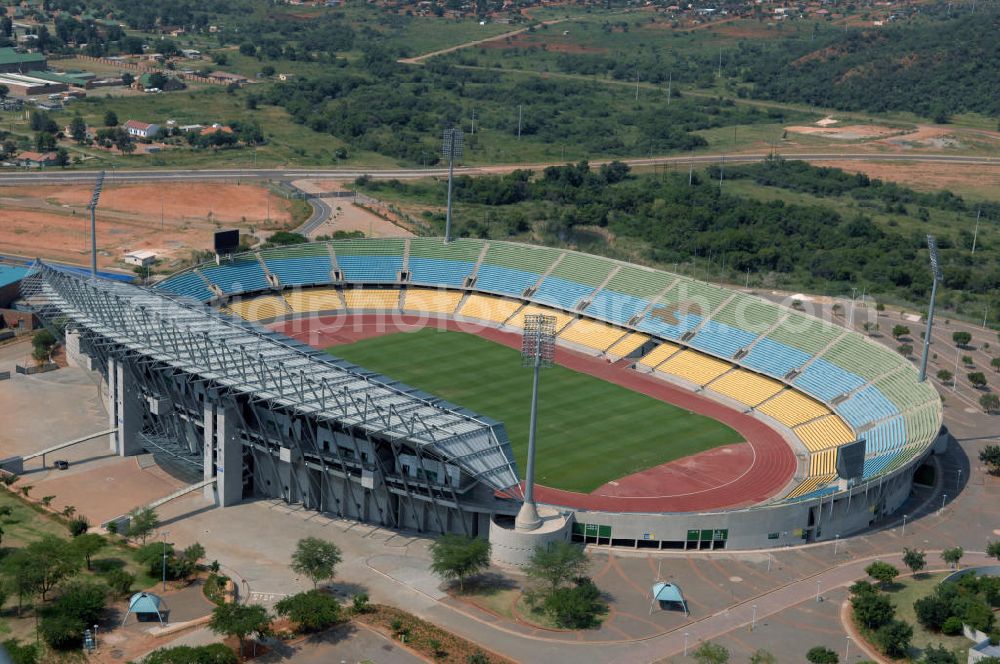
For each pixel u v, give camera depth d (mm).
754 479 190375
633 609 143750
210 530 163625
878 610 138375
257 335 189125
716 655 128250
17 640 132125
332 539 162250
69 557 145000
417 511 165250
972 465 196750
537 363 152625
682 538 160500
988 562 160250
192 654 125062
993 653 130125
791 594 148875
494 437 160750
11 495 172250
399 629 135750
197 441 182875
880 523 173250
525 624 139875
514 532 153625
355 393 167000
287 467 172750
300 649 132000
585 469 191875
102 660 128500
